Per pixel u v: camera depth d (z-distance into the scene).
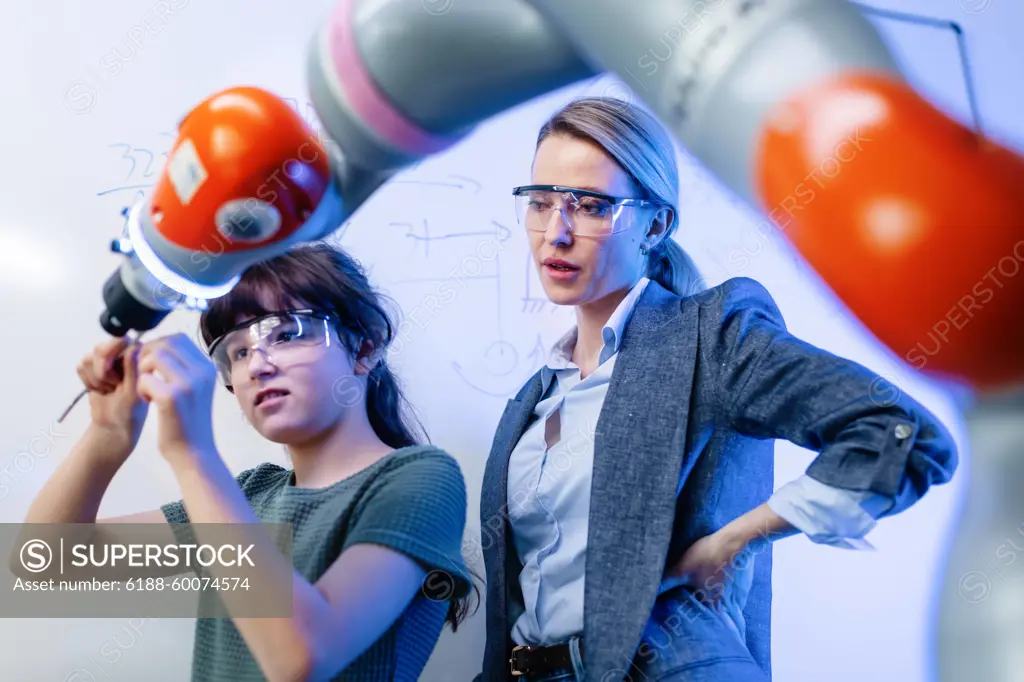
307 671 0.66
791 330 1.14
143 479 1.16
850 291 0.91
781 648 1.15
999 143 0.89
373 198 1.21
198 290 0.92
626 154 0.97
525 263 1.21
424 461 0.80
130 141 1.22
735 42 0.86
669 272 1.08
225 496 0.71
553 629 0.88
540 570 0.90
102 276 1.20
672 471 0.85
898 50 1.03
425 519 0.75
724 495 0.89
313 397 0.83
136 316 0.93
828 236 0.89
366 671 0.76
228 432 1.18
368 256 1.20
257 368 0.84
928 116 0.87
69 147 1.22
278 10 1.23
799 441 0.84
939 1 1.18
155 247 0.91
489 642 0.94
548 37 0.97
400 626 0.78
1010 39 1.18
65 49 1.22
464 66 1.00
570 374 1.01
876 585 1.14
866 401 0.81
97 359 0.89
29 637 1.15
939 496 1.10
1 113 1.21
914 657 1.12
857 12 0.88
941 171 0.86
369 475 0.80
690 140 0.92
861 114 0.85
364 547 0.73
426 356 1.19
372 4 1.00
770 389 0.85
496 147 1.22
